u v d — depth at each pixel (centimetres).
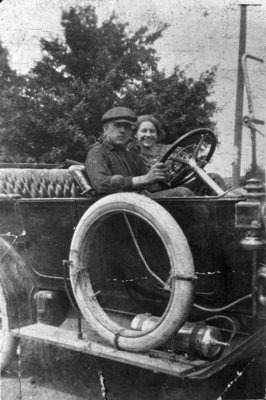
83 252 224
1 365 260
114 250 232
